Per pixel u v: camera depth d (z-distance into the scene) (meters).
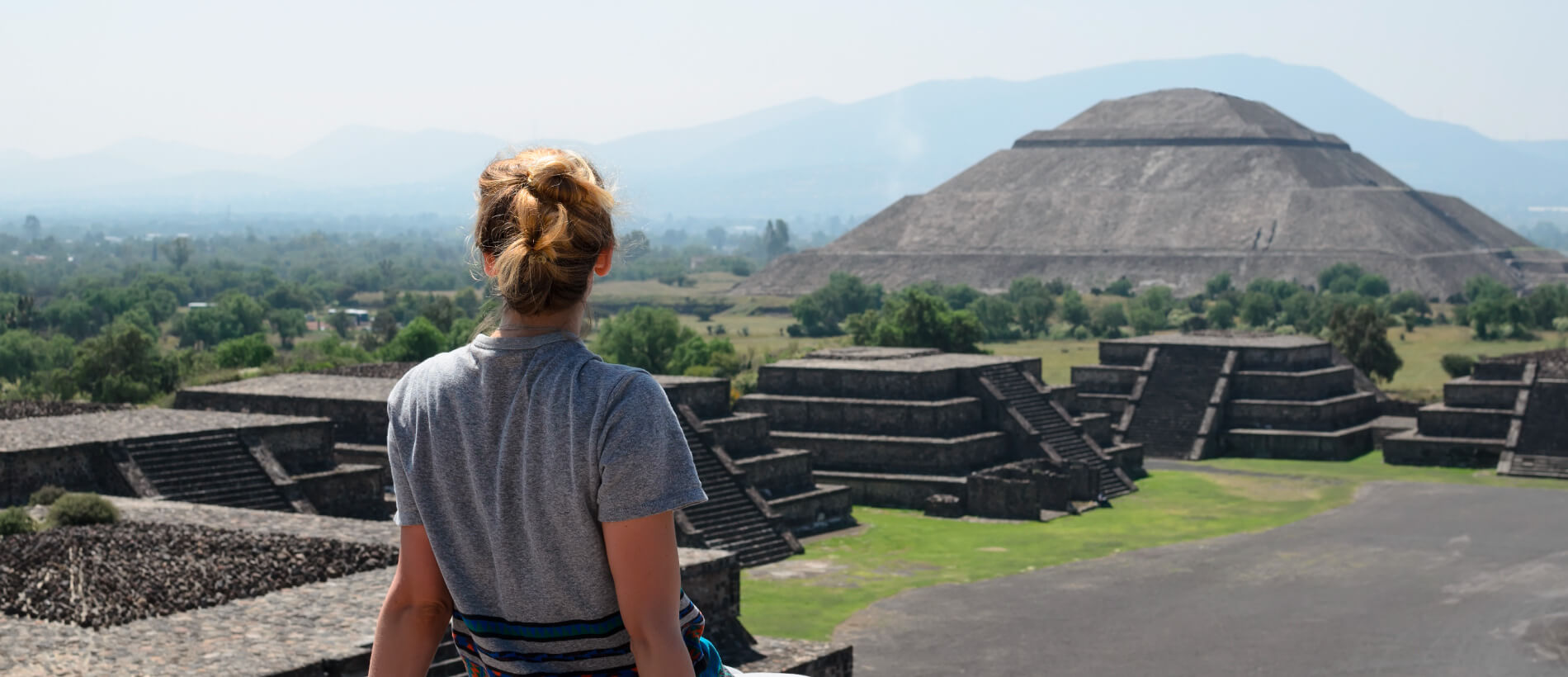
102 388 111.06
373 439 65.75
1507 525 75.12
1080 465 83.88
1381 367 127.38
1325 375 108.31
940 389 85.56
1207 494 88.12
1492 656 49.59
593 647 4.42
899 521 77.31
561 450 4.27
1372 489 88.81
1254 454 104.94
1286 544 70.88
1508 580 61.69
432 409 4.54
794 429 86.19
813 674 38.03
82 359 115.31
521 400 4.38
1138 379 110.81
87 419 57.53
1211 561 66.94
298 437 58.50
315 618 30.02
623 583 4.27
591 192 4.52
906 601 58.59
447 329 148.50
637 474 4.25
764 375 88.81
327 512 56.75
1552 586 60.41
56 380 116.56
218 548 35.16
